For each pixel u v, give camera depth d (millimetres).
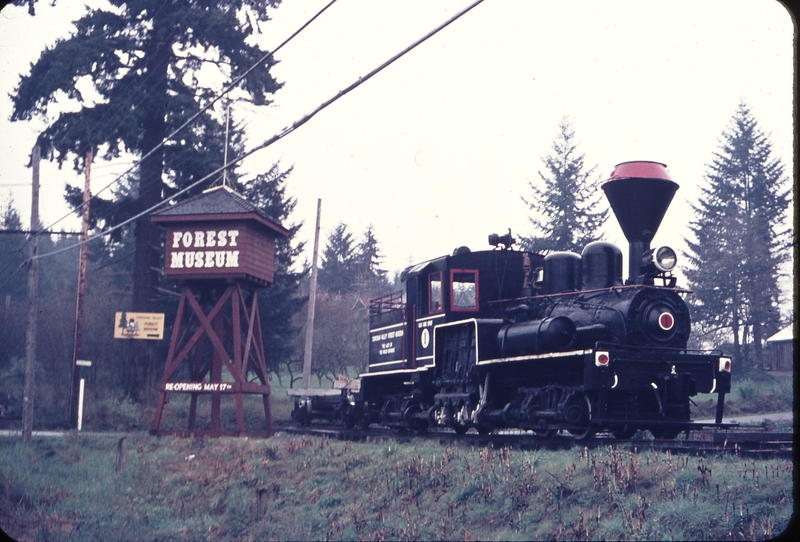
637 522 10320
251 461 18656
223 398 38188
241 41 33812
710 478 11094
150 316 32594
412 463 14820
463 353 18984
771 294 50594
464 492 12938
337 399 27266
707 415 35625
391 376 22938
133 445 22516
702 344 54062
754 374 48219
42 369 46531
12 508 16859
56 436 26000
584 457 12875
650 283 16281
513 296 19625
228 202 25359
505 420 17234
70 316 47469
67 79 31109
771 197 52312
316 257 35156
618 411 15969
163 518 15695
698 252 54062
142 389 33312
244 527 14266
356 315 60375
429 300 20844
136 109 32406
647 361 15500
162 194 35281
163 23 32625
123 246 55906
